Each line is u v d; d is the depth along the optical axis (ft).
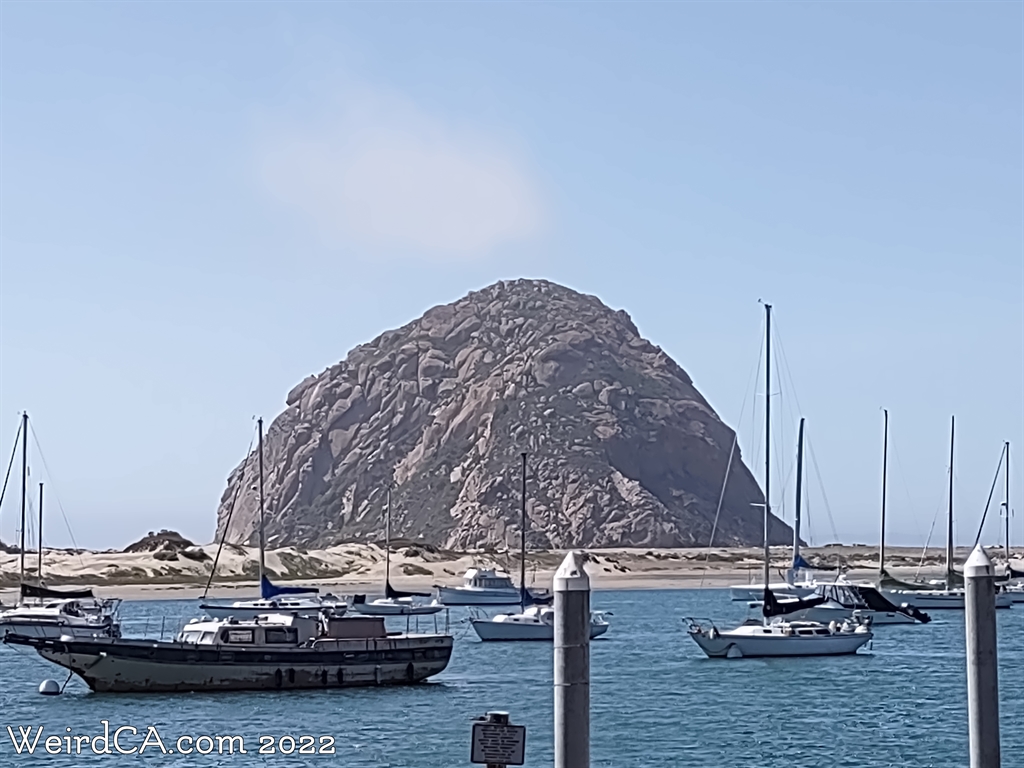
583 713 81.25
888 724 193.06
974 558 87.81
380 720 191.93
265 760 164.14
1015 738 175.42
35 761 164.25
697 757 167.32
